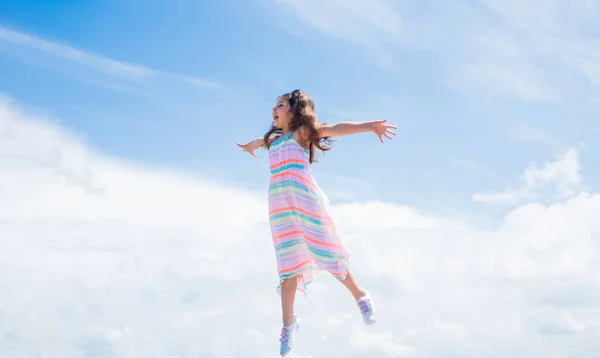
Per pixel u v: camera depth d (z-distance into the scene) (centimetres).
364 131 356
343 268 352
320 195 362
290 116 376
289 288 363
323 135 366
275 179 372
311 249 355
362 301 350
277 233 368
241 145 421
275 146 377
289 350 351
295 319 362
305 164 366
